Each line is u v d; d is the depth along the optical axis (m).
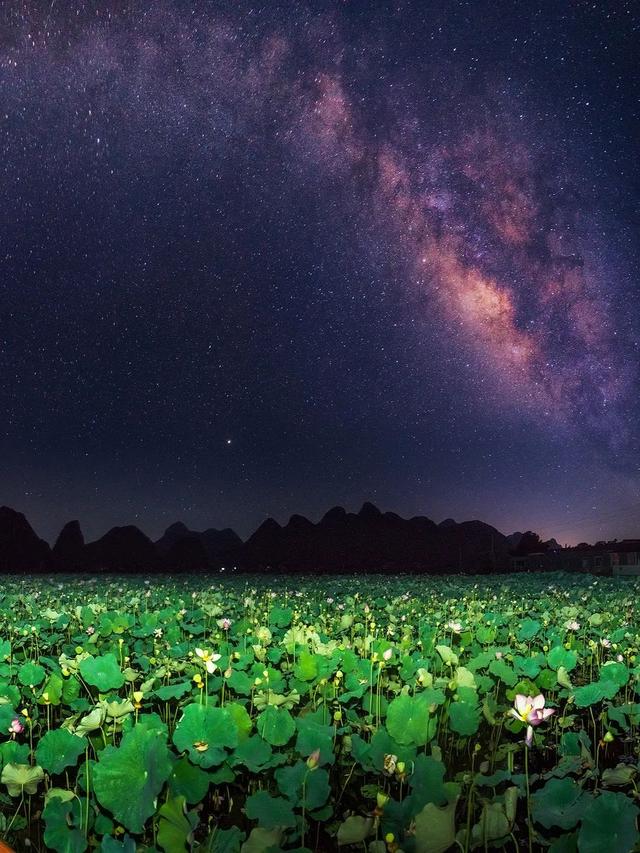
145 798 3.03
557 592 18.19
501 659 6.38
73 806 3.32
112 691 5.72
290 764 4.07
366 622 10.39
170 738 4.34
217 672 5.87
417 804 3.09
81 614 9.70
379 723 4.88
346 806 3.97
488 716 4.62
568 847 2.69
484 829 2.88
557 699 5.98
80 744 3.92
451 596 17.38
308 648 6.54
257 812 3.11
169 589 18.70
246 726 4.07
